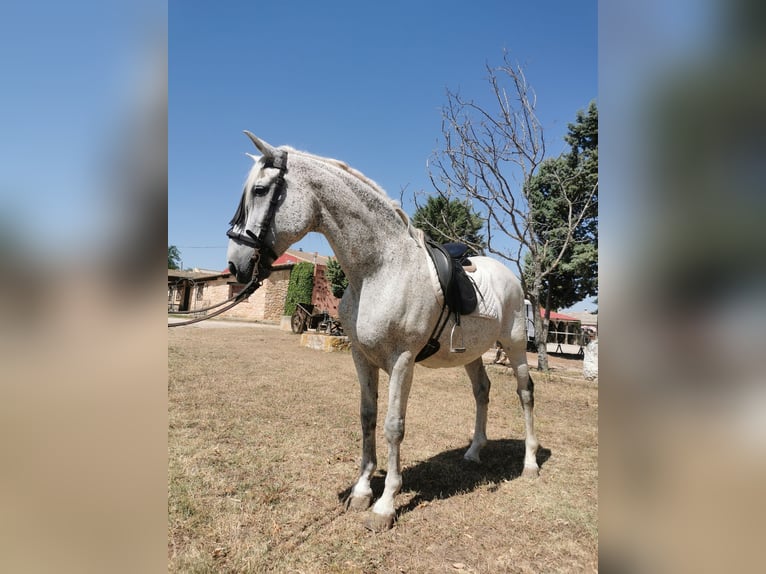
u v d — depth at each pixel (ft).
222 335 46.06
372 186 9.02
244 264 7.77
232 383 21.24
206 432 13.43
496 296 10.84
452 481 10.78
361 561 7.22
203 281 85.71
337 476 10.64
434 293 8.80
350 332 8.97
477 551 7.68
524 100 34.73
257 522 8.32
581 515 9.07
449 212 46.60
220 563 6.97
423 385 24.43
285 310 70.13
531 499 9.82
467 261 10.68
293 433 13.84
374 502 9.41
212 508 8.71
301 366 28.02
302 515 8.66
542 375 30.78
